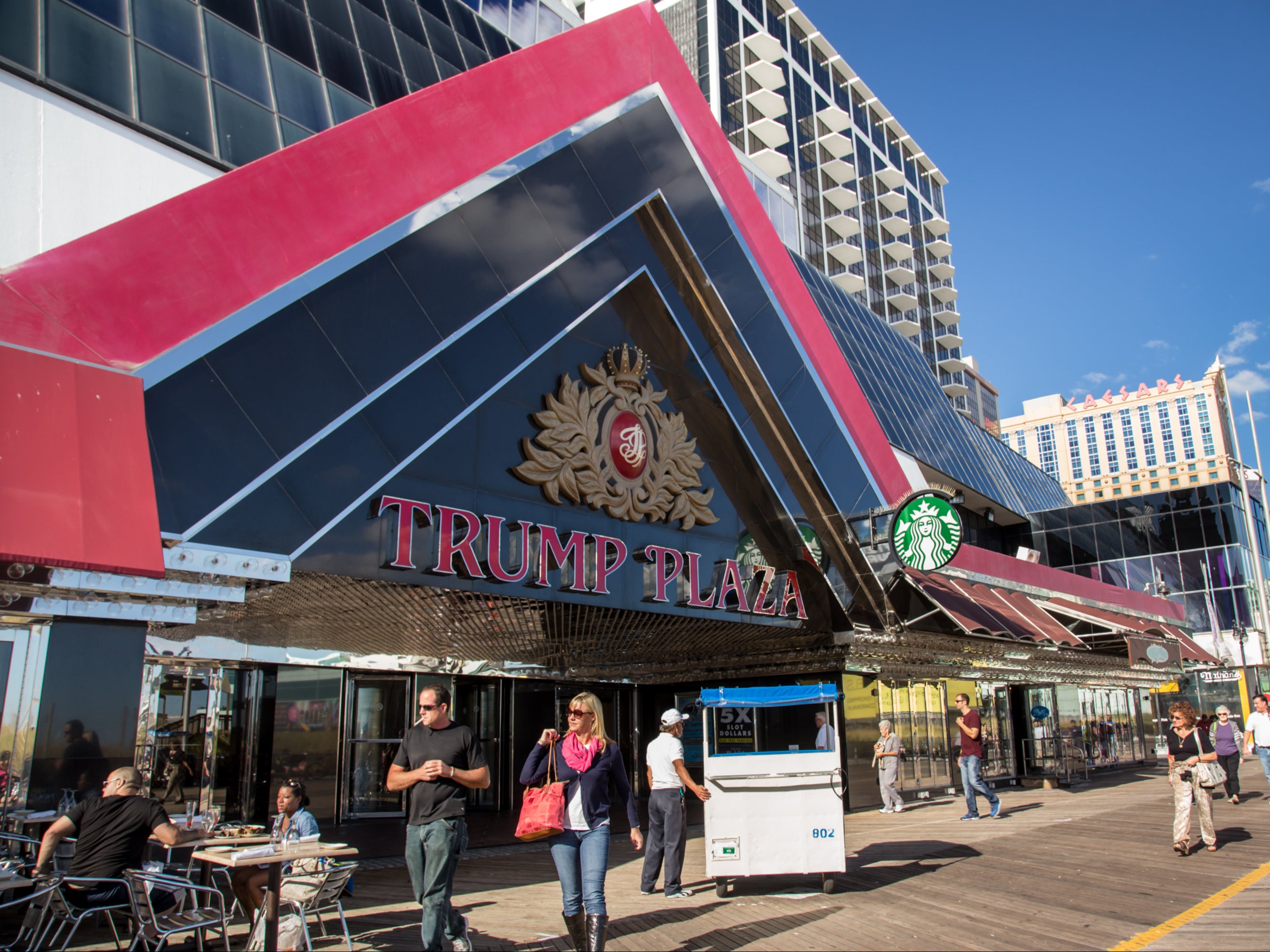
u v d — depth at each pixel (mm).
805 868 8391
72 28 10055
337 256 9812
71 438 6941
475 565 10648
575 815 5902
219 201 9172
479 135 11883
